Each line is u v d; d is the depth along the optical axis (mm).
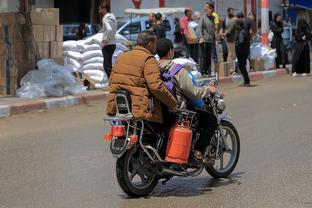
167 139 9789
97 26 38719
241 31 25719
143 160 9727
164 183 10367
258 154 12633
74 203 9562
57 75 21562
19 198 9938
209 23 27531
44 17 23297
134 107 9398
